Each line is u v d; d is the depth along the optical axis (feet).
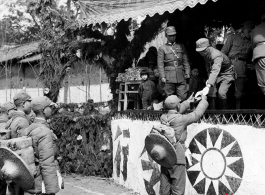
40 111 15.89
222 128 18.97
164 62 24.48
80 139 33.42
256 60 18.28
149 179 23.80
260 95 26.91
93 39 34.55
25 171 14.08
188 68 24.47
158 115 23.31
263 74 18.08
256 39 18.37
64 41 35.88
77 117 33.24
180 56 24.21
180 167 17.49
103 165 31.68
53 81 36.91
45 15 36.78
